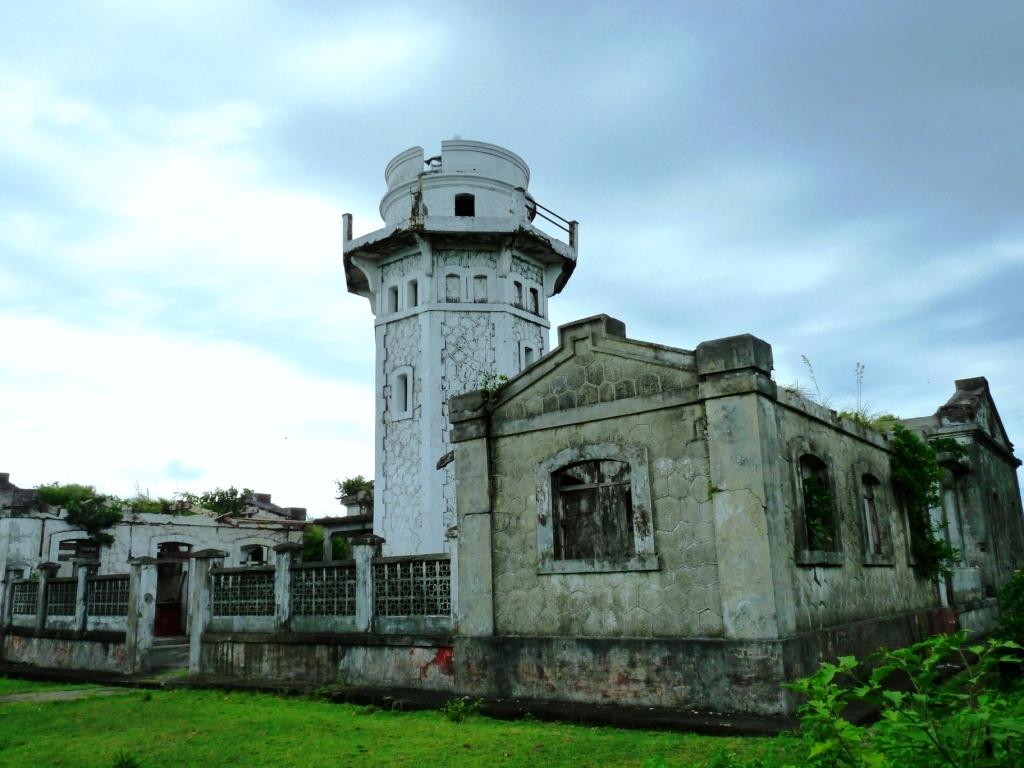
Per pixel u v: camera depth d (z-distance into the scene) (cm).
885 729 424
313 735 978
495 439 1260
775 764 605
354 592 1383
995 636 944
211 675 1519
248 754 880
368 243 2353
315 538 3256
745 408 1019
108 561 2606
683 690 1008
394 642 1300
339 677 1358
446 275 2319
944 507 1984
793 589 1031
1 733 1061
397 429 2286
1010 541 2497
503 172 2439
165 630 2734
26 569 2362
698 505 1047
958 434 2225
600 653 1084
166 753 898
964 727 410
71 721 1142
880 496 1435
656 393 1103
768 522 986
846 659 456
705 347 1058
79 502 2528
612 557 1122
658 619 1055
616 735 923
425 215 2258
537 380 1229
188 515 2955
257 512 3928
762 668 953
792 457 1100
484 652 1188
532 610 1170
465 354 2269
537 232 2336
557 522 1180
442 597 1279
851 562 1240
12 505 2378
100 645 1775
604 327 1169
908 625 1366
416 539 2172
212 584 1591
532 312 2416
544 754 823
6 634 2089
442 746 884
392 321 2373
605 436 1144
